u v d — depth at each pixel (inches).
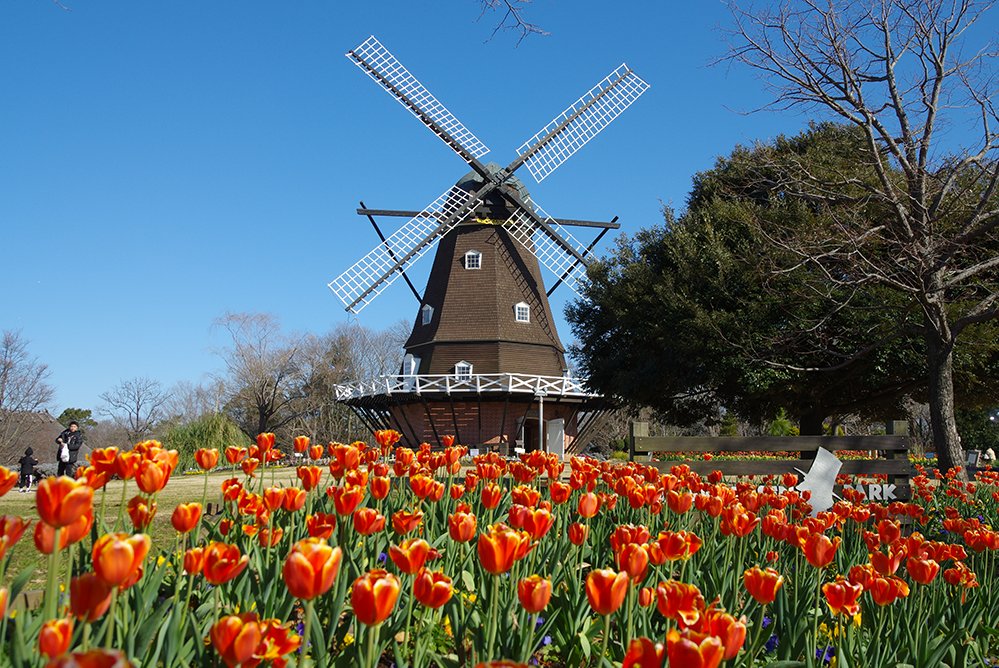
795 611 165.8
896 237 566.9
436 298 1371.8
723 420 1704.0
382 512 226.8
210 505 296.4
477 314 1338.6
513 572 145.0
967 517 392.2
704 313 862.5
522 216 1373.0
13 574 288.2
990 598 205.2
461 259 1369.3
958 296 823.7
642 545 141.5
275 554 165.8
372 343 2751.0
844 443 407.8
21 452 1973.4
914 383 893.8
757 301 851.4
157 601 160.7
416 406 1363.2
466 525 144.9
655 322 949.8
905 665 159.5
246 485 232.5
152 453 166.4
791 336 767.7
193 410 2716.5
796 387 879.1
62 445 850.8
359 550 169.6
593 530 230.1
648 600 134.9
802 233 619.5
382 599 95.4
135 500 149.1
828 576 239.5
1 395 1764.3
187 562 126.0
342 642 145.4
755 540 253.4
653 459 401.7
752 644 142.9
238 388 2367.1
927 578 166.4
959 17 525.7
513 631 143.4
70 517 96.3
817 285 745.0
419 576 116.0
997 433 1680.6
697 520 269.7
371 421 1496.1
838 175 670.5
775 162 715.4
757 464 402.0
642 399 1007.0
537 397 1301.7
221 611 144.3
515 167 1344.7
